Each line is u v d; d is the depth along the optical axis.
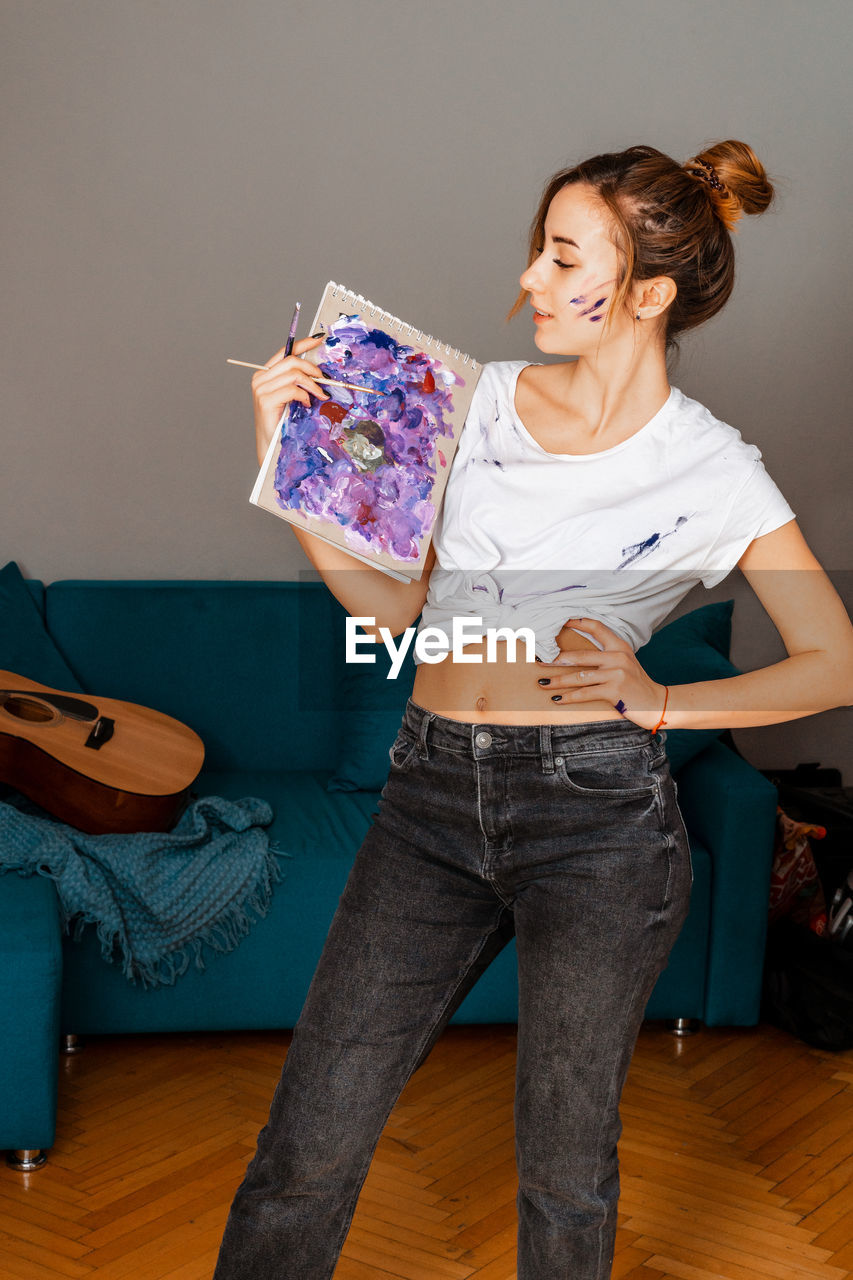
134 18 2.81
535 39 2.98
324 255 2.98
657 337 1.35
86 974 2.23
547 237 1.30
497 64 2.97
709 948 2.47
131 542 3.03
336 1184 1.32
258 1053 2.38
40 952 1.90
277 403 1.34
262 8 2.86
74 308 2.90
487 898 1.33
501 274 3.06
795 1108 2.26
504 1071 2.36
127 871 2.21
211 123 2.88
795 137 3.13
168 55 2.84
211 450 3.01
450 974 1.35
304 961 2.31
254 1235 1.32
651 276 1.28
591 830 1.27
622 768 1.29
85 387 2.94
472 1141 2.11
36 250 2.86
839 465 3.30
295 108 2.91
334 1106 1.30
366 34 2.91
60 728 2.45
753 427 3.25
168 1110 2.16
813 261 3.19
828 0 3.09
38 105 2.81
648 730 1.33
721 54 3.07
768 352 3.21
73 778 2.28
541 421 1.38
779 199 3.15
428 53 2.94
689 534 1.34
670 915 1.28
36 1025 1.90
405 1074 1.34
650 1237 1.86
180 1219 1.84
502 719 1.30
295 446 1.35
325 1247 1.34
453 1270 1.77
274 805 2.60
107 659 2.81
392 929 1.32
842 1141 2.15
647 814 1.29
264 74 2.88
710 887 2.46
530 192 3.04
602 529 1.33
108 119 2.84
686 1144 2.12
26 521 2.98
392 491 1.36
